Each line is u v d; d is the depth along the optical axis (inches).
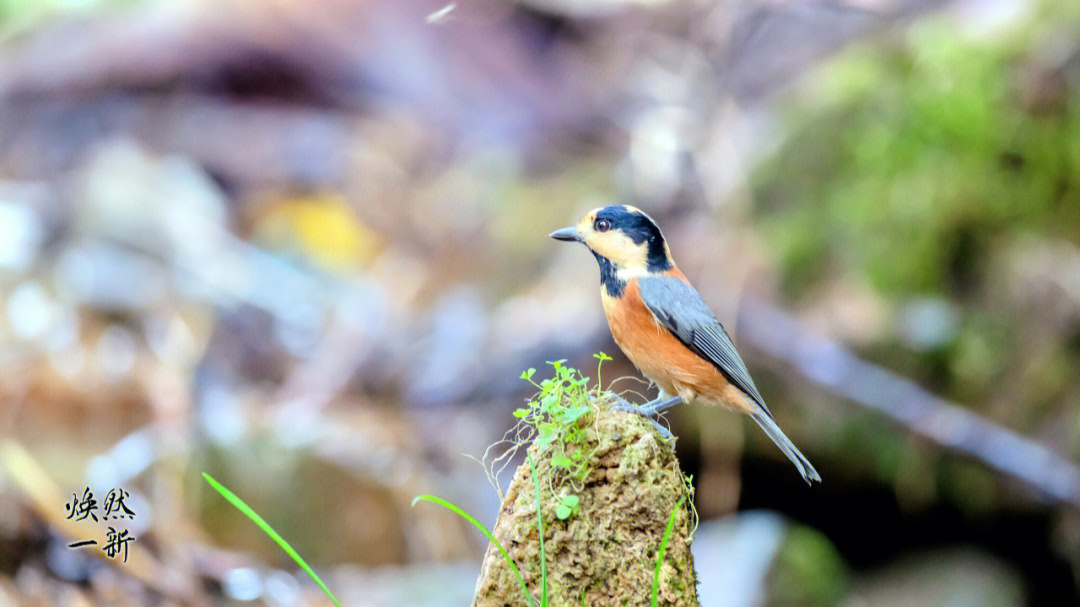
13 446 393.7
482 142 735.7
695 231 534.3
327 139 777.6
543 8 750.5
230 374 566.6
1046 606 463.8
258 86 799.7
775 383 466.9
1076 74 482.9
